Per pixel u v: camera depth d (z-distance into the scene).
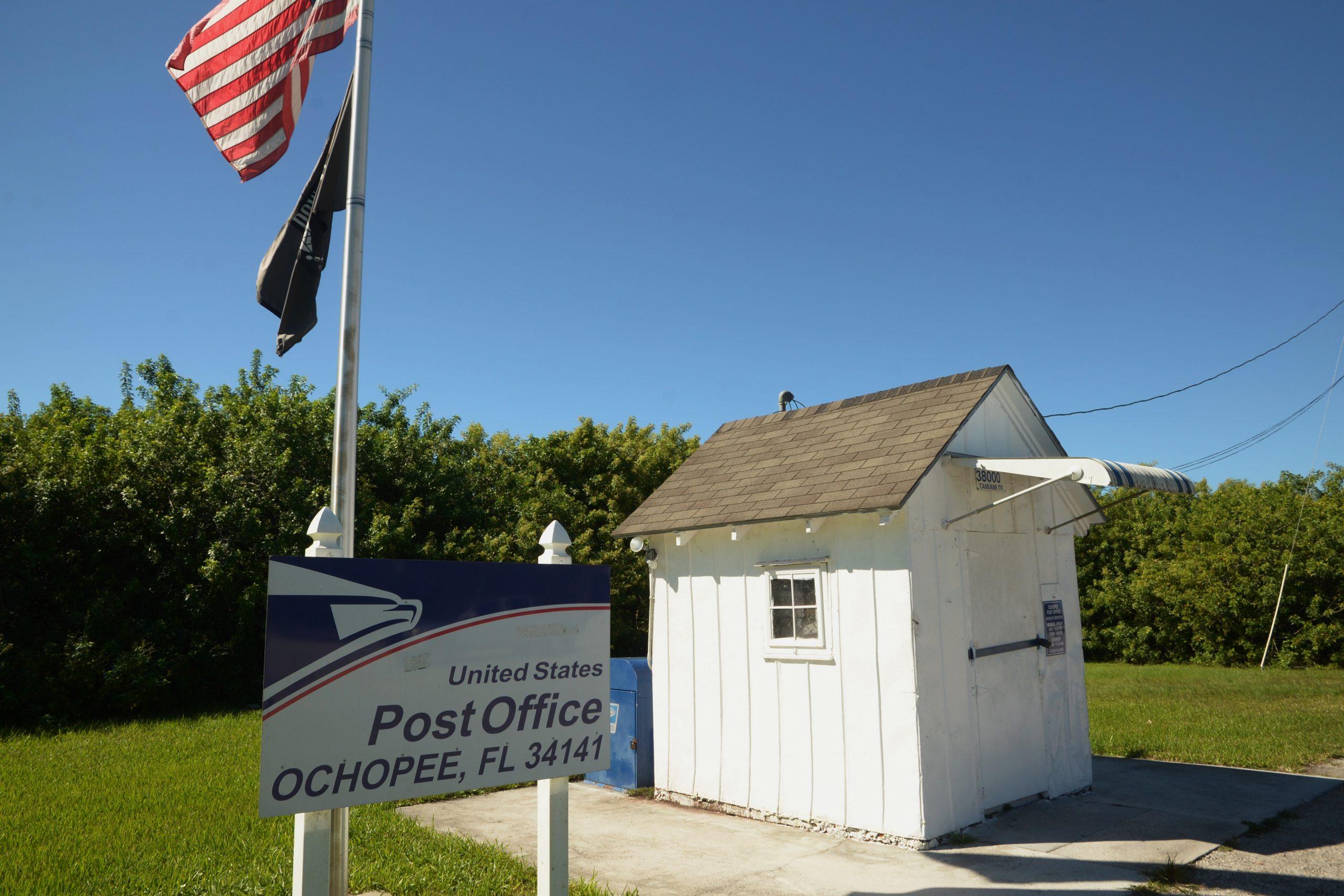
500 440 25.84
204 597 16.69
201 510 17.33
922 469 7.18
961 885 5.84
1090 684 19.03
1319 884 5.70
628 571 21.86
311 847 3.98
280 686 3.91
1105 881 5.82
